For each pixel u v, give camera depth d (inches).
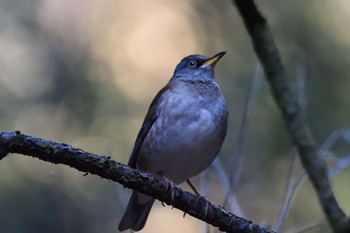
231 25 543.2
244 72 505.4
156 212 571.5
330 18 492.7
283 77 144.3
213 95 339.9
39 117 545.3
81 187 533.3
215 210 256.5
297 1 495.2
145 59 594.9
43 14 602.5
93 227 522.6
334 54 480.1
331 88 469.1
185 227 564.7
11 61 574.9
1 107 548.7
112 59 587.8
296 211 452.1
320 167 138.9
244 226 255.3
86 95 548.1
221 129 336.8
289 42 486.6
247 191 473.7
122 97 554.3
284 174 473.1
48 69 571.5
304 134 141.8
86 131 538.3
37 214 518.6
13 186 521.7
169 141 331.6
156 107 343.0
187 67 364.2
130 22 612.1
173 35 593.3
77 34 598.5
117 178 233.8
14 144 208.8
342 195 440.1
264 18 144.1
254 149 477.4
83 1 613.0
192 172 340.8
